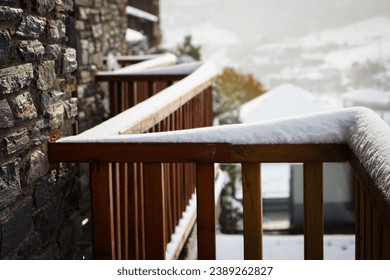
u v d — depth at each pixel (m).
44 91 2.95
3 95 2.53
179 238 3.88
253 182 2.72
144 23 19.36
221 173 6.03
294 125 2.67
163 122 3.72
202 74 5.23
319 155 2.65
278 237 6.13
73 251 3.40
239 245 5.61
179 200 4.20
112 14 8.52
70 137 2.89
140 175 3.30
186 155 2.70
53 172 3.04
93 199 2.80
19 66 2.67
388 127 2.20
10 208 2.59
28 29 2.76
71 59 3.31
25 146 2.71
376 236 2.23
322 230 2.71
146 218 2.86
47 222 2.97
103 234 2.81
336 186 11.30
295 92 24.89
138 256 3.32
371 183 2.07
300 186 14.26
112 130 2.88
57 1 3.12
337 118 2.66
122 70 6.78
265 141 2.66
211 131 2.70
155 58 8.45
